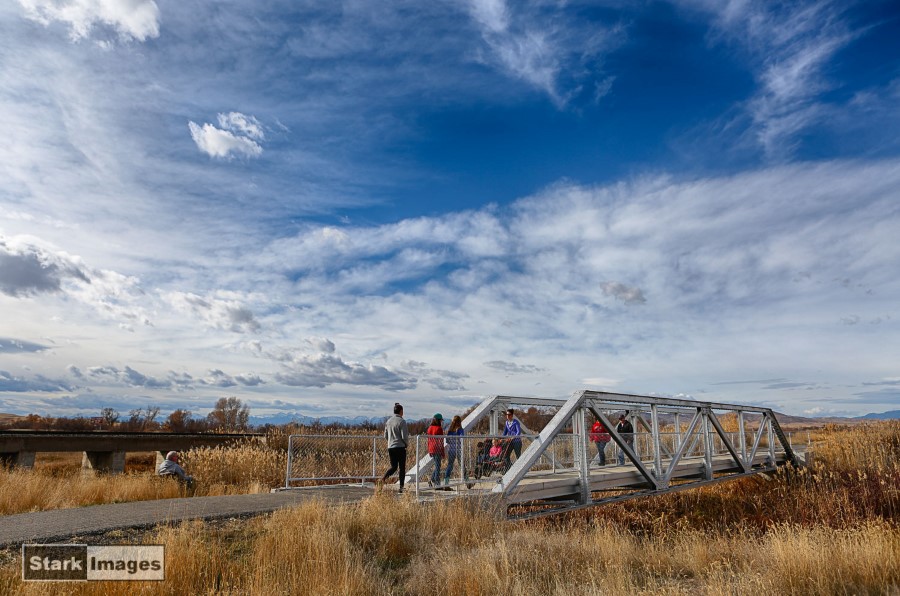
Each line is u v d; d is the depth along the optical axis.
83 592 5.78
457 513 10.04
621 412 18.78
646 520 16.88
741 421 21.77
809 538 8.49
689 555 8.90
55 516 9.09
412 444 18.22
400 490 12.12
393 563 8.03
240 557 7.45
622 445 15.55
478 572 6.99
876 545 7.51
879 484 16.19
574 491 14.05
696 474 19.02
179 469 15.00
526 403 17.14
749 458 21.81
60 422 69.88
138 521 8.62
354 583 6.57
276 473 19.08
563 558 8.14
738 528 16.00
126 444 25.69
